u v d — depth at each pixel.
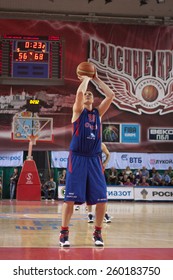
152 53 19.69
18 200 17.52
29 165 17.75
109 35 19.48
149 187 18.62
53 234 6.40
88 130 5.13
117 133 19.16
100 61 19.33
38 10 18.98
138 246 5.25
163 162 19.34
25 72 18.66
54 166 18.83
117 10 19.41
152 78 19.61
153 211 12.66
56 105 18.80
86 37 19.30
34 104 18.67
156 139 19.38
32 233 6.50
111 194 18.42
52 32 19.03
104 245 5.30
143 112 19.42
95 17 19.36
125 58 19.53
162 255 4.52
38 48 18.80
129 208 13.95
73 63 19.06
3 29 18.69
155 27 19.77
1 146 18.48
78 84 18.95
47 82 18.77
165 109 19.56
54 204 15.24
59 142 18.73
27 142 18.58
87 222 8.59
